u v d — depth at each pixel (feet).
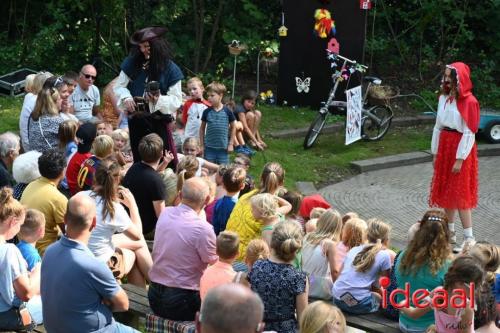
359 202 32.58
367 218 30.86
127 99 24.54
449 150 27.30
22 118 28.53
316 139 38.52
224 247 16.98
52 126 26.84
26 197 19.81
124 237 20.11
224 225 21.81
